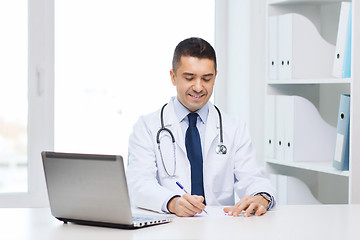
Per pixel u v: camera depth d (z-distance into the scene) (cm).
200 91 209
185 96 212
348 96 241
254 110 328
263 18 326
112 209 158
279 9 300
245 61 330
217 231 155
